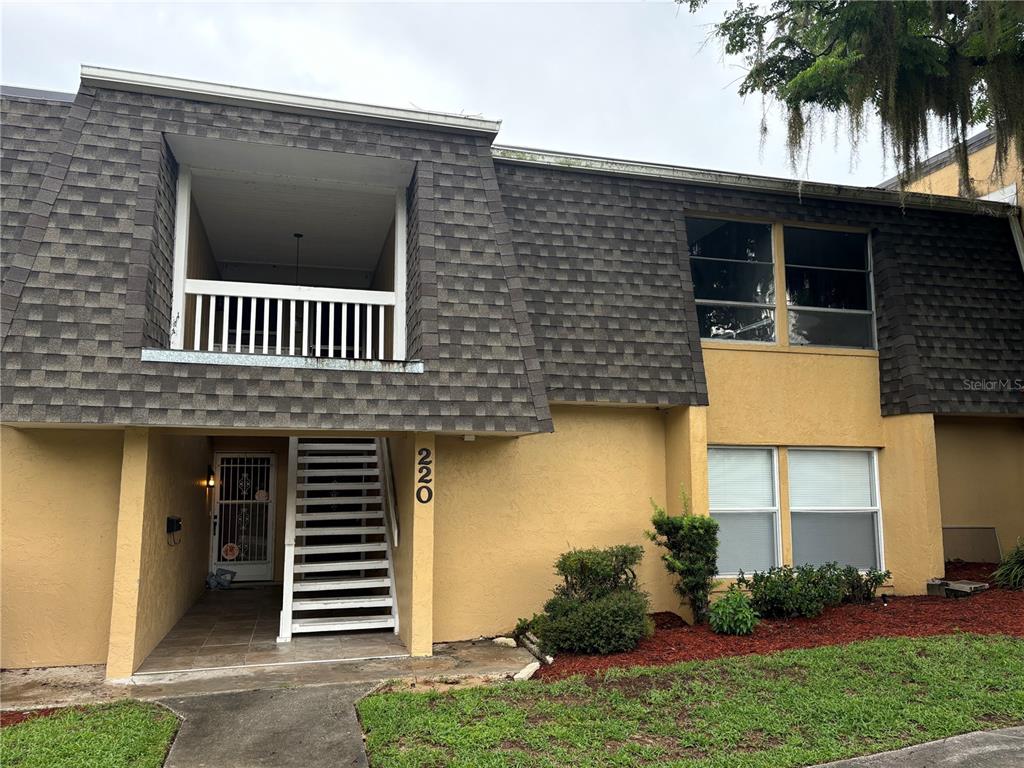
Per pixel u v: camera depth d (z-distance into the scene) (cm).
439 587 836
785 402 977
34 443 730
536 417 760
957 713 531
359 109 789
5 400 621
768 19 952
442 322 764
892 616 807
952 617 787
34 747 484
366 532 935
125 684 652
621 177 941
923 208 1052
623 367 869
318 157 802
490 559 857
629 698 579
